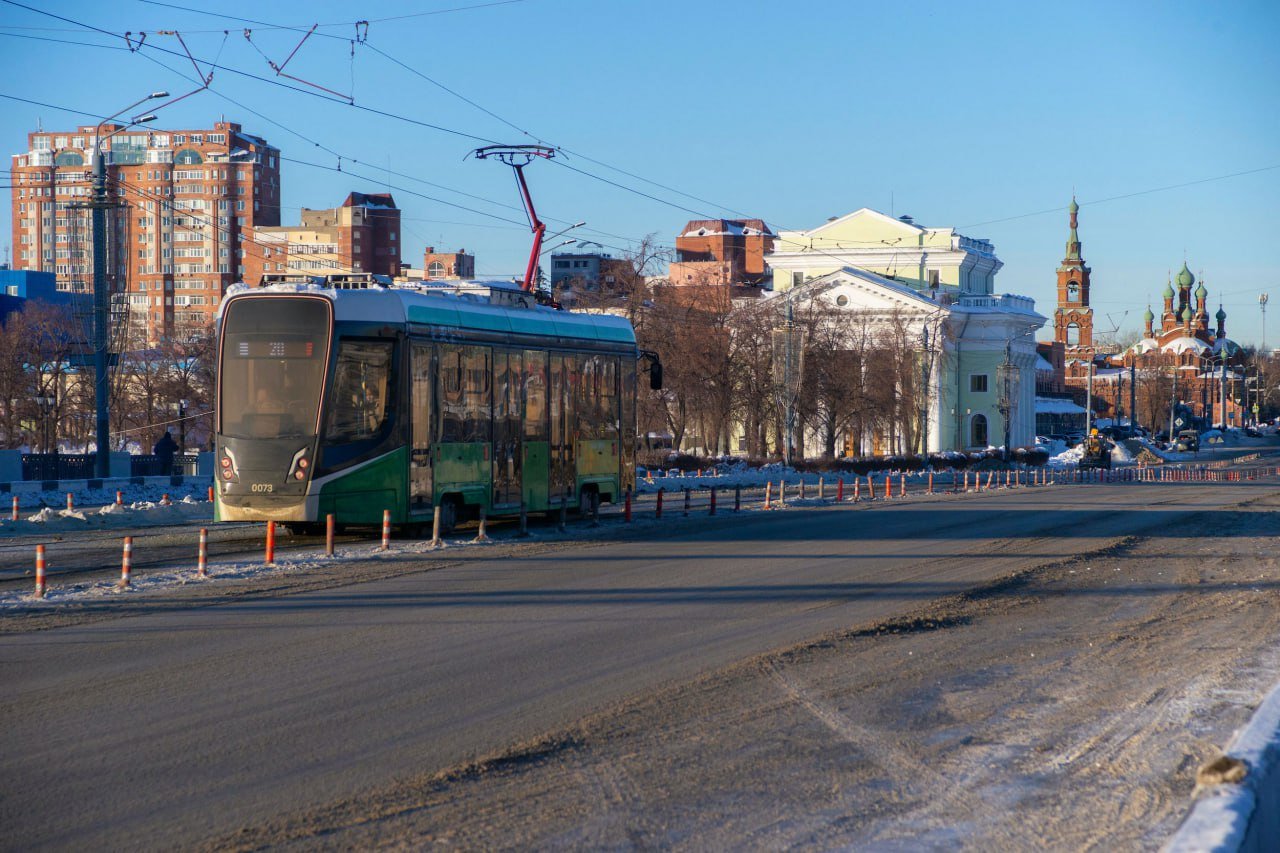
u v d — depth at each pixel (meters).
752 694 10.21
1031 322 101.38
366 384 21.12
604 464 27.17
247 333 21.16
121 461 41.38
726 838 6.66
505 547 21.48
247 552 20.56
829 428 69.44
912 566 19.78
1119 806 7.27
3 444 65.31
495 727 8.99
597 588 16.39
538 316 25.39
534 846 6.50
